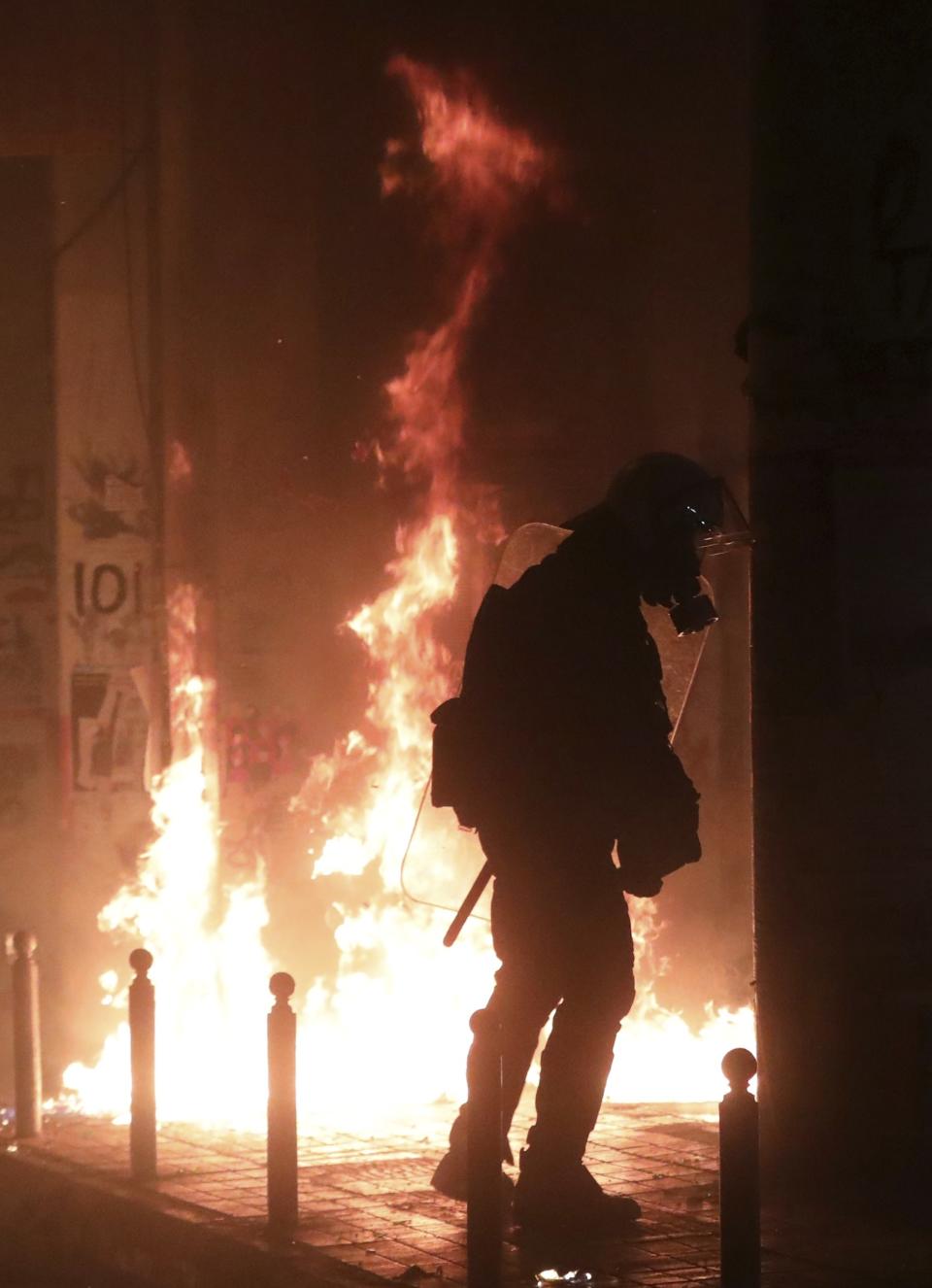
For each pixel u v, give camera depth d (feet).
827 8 80.53
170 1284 76.84
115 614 140.15
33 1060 99.14
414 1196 80.74
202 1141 95.25
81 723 140.05
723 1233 59.16
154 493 139.54
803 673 81.15
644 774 74.33
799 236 81.10
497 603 76.23
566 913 74.28
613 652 74.64
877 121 79.56
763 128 82.43
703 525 75.41
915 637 79.36
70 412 140.26
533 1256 70.03
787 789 81.46
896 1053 78.54
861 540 80.02
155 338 138.92
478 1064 61.31
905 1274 66.54
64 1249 85.87
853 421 80.02
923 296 78.79
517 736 74.69
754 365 82.53
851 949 79.61
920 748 79.41
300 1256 70.79
